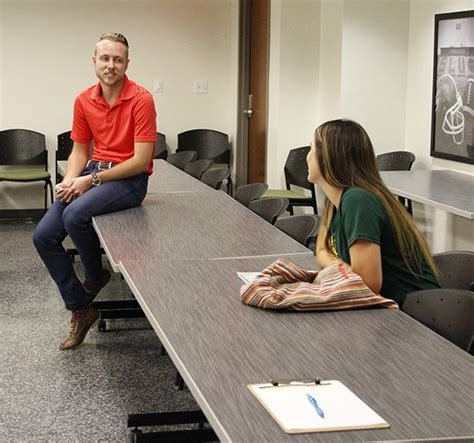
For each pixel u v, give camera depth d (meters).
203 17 8.41
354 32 6.70
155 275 2.93
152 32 8.34
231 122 8.58
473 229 5.75
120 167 4.18
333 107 7.06
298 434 1.64
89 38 8.21
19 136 8.09
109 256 3.26
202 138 8.48
